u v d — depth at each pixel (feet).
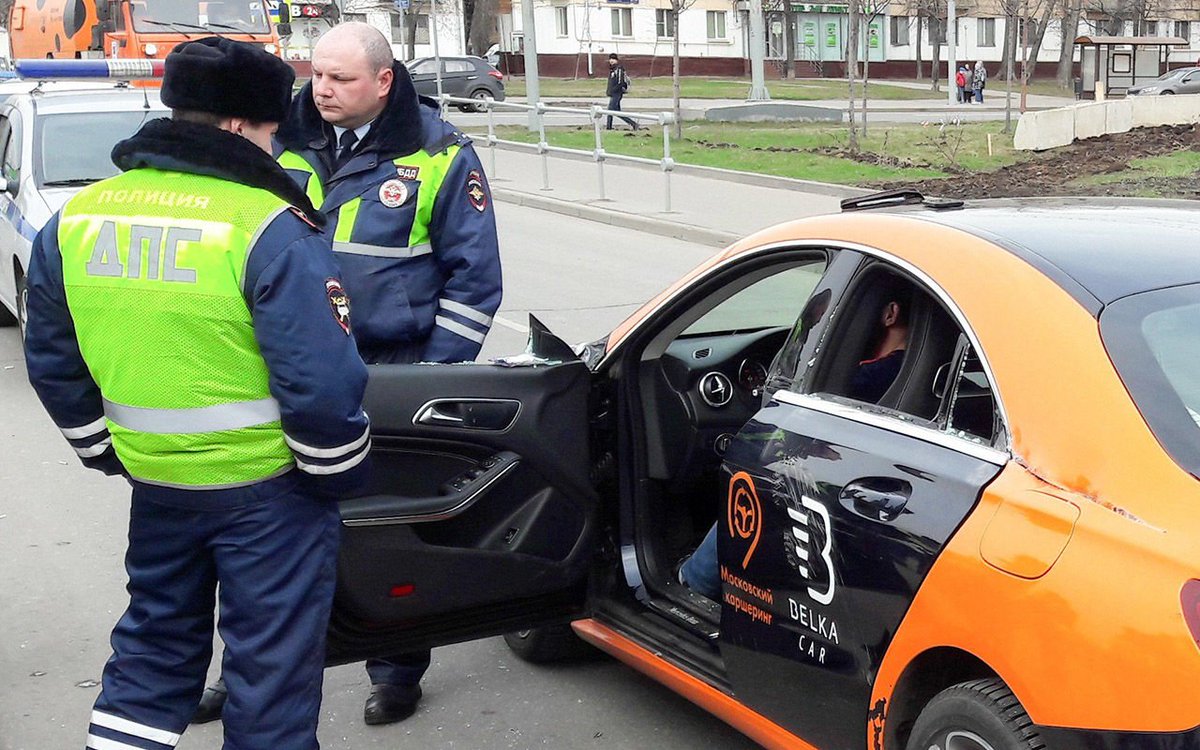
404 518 11.64
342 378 8.91
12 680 14.42
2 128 31.01
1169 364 8.61
